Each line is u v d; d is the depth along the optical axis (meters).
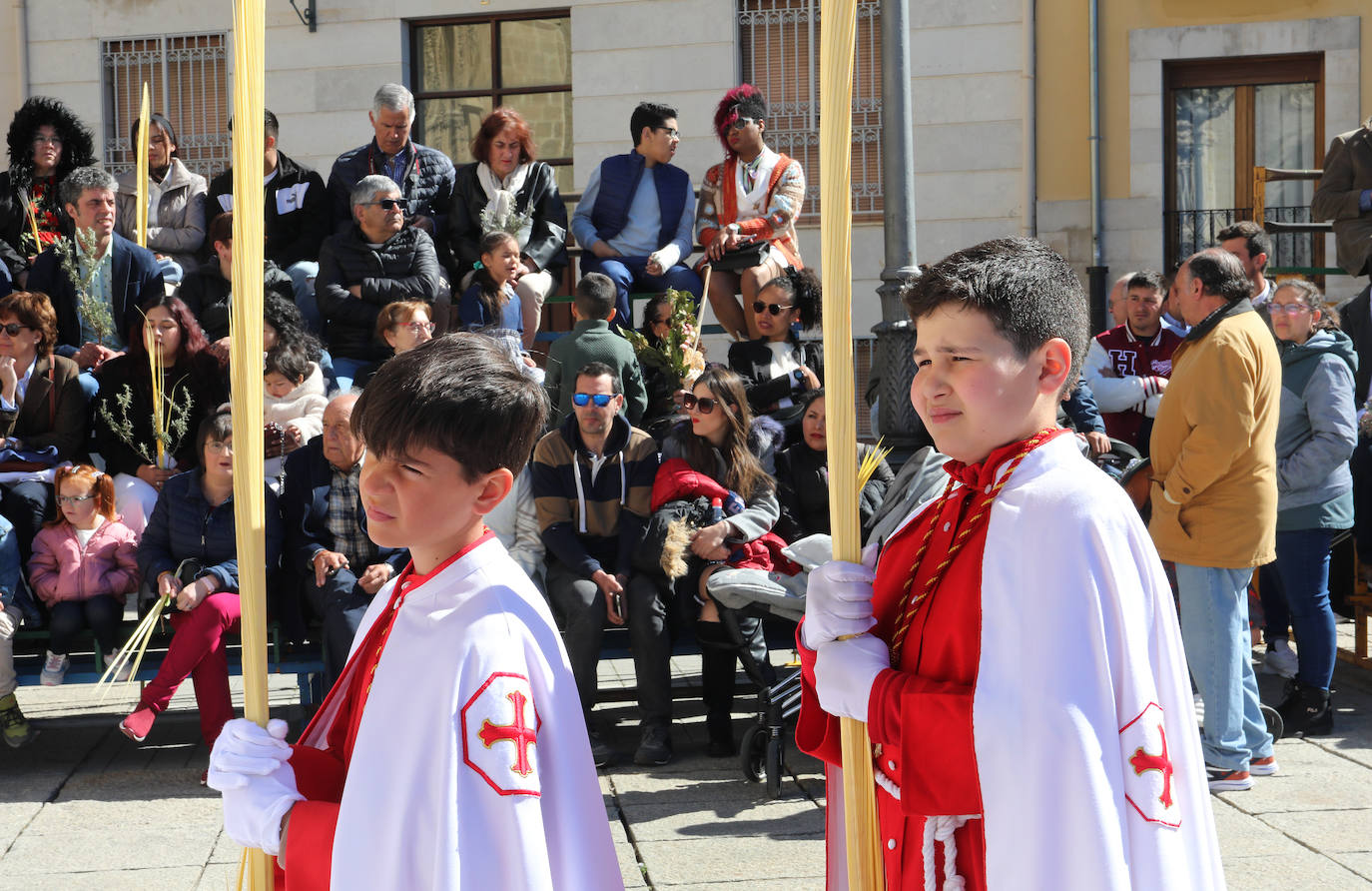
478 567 1.70
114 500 5.10
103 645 4.98
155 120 7.39
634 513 4.97
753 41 11.02
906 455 5.35
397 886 1.60
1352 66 10.36
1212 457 4.19
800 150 11.00
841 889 2.02
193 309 6.34
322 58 11.21
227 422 4.87
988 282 1.71
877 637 1.88
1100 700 1.62
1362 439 5.84
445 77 11.38
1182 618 4.41
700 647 4.96
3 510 5.14
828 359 1.91
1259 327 4.33
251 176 1.85
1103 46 10.65
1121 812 1.61
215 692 4.79
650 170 7.05
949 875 1.74
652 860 3.81
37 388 5.46
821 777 4.62
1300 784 4.39
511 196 6.83
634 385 5.90
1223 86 10.76
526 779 1.60
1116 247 10.69
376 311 6.32
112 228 6.30
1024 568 1.67
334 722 1.88
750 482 5.00
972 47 10.73
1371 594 5.88
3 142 11.56
